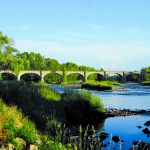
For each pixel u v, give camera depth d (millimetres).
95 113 29672
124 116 32750
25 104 21562
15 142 13016
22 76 155125
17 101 21500
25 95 23156
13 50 87812
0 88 23641
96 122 27547
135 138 20750
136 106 46281
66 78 173125
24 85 27750
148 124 26438
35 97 24219
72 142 16984
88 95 31031
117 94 76500
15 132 13766
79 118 26719
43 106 23109
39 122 19812
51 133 18156
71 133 19969
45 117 20422
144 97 66750
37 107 22547
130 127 25422
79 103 28719
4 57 85312
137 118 31406
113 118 30859
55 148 14156
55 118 21359
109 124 26766
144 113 35969
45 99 25406
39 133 16766
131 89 105938
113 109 37938
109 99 59812
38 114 20688
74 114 26578
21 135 14000
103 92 84188
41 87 29656
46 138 15727
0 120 13742
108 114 32281
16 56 90250
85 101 29203
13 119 14617
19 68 90500
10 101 21234
